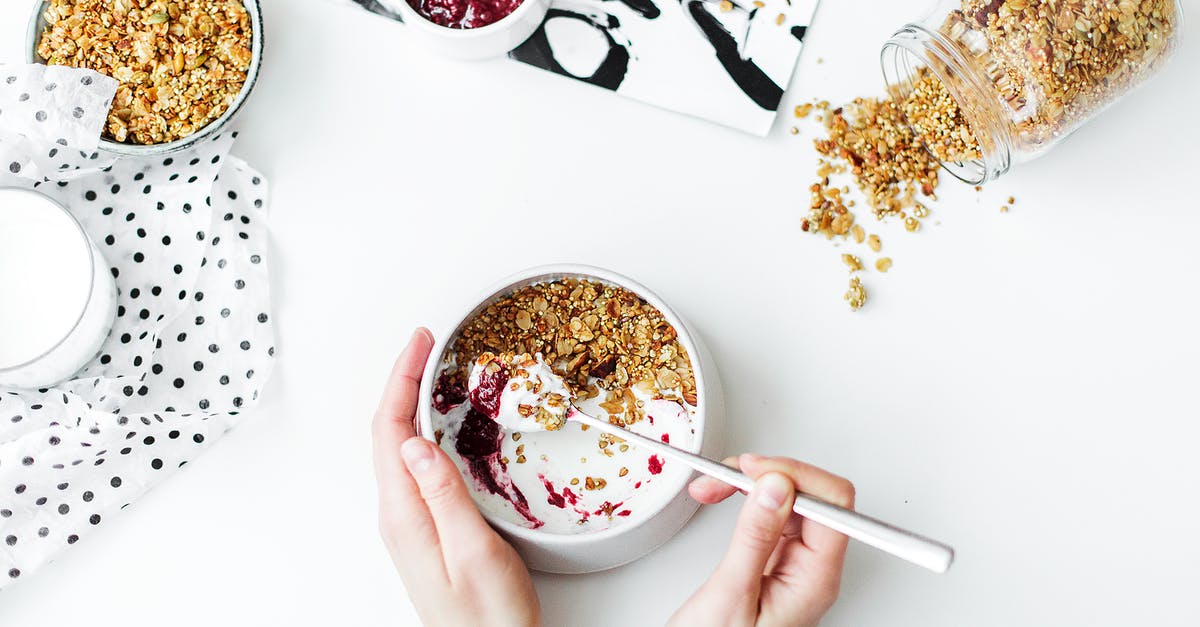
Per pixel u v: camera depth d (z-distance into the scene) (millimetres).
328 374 688
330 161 698
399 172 699
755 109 692
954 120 673
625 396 660
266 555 679
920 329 688
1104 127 696
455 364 653
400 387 645
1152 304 687
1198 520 674
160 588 678
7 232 672
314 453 684
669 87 694
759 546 577
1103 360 686
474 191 699
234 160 690
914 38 649
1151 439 680
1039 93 639
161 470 672
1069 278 689
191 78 670
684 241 694
